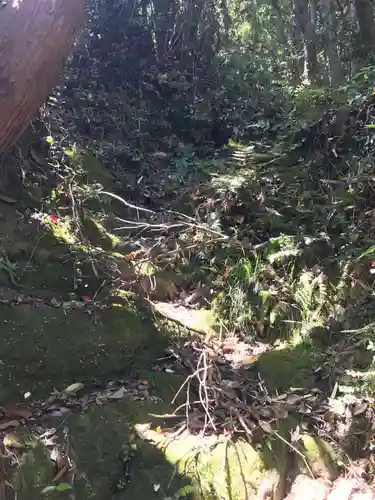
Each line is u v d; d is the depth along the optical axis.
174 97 6.30
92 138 5.29
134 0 6.33
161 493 2.37
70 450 2.37
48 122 4.15
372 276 3.44
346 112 4.49
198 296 3.82
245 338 3.52
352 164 4.20
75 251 3.42
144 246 4.02
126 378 2.88
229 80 6.64
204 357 2.86
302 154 4.65
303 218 4.10
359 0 6.12
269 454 2.61
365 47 6.23
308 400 2.92
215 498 2.39
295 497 2.53
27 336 2.71
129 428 2.55
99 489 2.33
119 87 6.11
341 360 3.11
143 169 5.26
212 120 6.14
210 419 2.62
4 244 3.23
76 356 2.78
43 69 2.48
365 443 2.73
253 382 3.03
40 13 2.34
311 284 3.53
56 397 2.61
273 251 3.84
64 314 2.91
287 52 7.62
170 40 6.62
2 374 2.57
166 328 3.29
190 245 4.08
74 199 3.87
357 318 3.32
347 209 3.93
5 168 3.57
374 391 2.85
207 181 4.81
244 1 8.21
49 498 2.20
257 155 4.60
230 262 3.95
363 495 2.50
